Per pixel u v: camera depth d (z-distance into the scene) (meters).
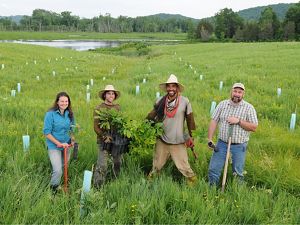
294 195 6.02
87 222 4.75
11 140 7.77
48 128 6.09
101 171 6.27
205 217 4.91
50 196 5.24
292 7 115.75
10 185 5.35
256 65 25.17
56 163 6.04
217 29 132.62
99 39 145.88
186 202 5.28
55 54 43.53
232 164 6.37
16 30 194.75
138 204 5.02
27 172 6.22
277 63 26.06
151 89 15.40
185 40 132.75
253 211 5.13
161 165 6.66
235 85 6.09
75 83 19.34
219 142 6.40
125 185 5.78
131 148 6.34
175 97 6.38
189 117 6.47
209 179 6.39
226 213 5.10
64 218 4.89
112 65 34.12
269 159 6.95
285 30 109.38
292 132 9.06
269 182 6.28
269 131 9.02
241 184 6.08
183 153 6.52
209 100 13.09
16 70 23.72
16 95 14.15
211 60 32.84
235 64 27.62
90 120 9.79
